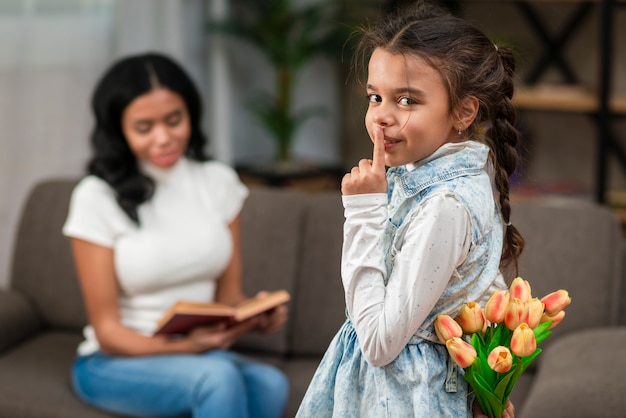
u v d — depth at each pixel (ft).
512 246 5.15
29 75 11.99
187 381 7.41
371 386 4.75
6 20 11.60
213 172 8.73
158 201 8.21
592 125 15.06
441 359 4.69
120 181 8.03
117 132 8.05
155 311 8.11
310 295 8.93
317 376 5.00
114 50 13.38
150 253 7.97
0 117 11.60
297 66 15.02
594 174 15.17
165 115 8.00
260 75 16.44
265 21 14.70
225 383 7.34
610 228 8.53
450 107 4.58
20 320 9.21
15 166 11.87
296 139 16.70
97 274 7.88
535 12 15.06
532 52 15.19
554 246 8.45
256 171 15.12
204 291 8.34
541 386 7.31
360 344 4.58
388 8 15.08
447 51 4.53
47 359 8.78
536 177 15.56
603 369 7.22
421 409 4.56
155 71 8.00
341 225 9.00
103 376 7.73
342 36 14.80
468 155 4.66
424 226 4.48
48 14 12.21
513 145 4.98
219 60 14.97
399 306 4.43
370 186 4.62
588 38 14.83
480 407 4.91
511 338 4.64
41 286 9.53
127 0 13.38
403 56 4.50
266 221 9.22
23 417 7.79
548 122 15.35
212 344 7.75
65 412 7.73
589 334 7.92
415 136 4.54
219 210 8.61
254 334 8.97
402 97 4.55
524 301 4.69
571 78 14.97
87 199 7.97
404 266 4.48
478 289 4.73
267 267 9.07
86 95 12.94
